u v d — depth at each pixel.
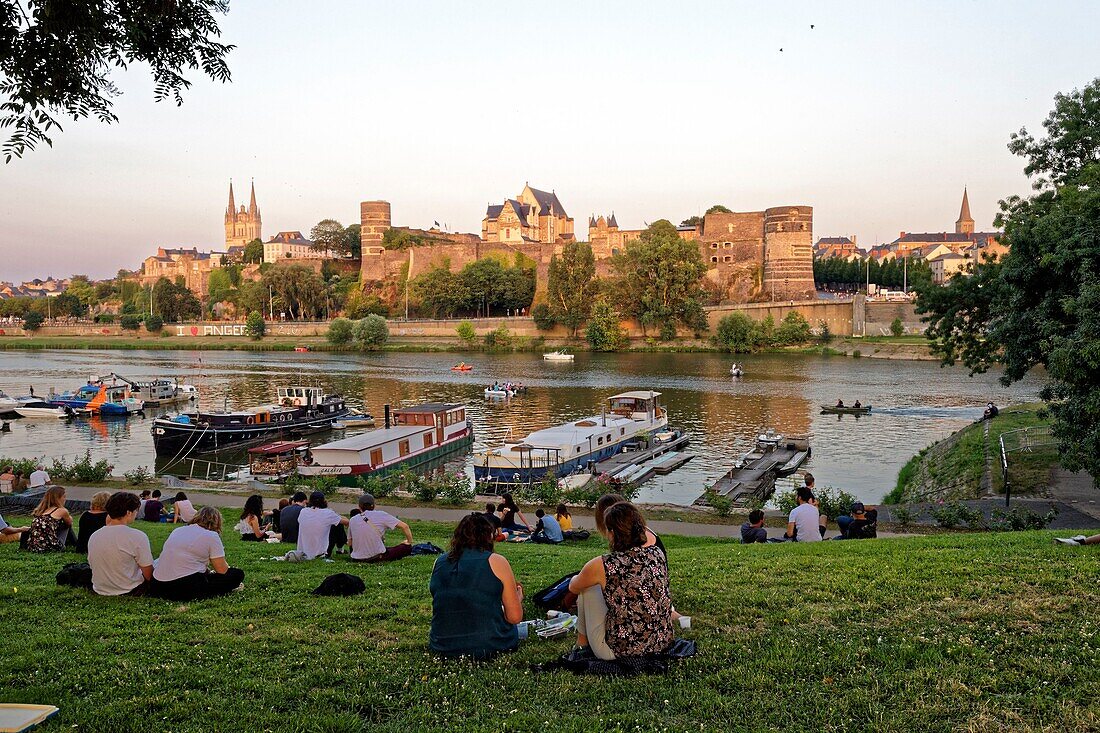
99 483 37.28
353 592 13.70
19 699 8.88
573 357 139.00
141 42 13.66
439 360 141.62
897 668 9.42
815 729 8.11
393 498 33.59
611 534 9.95
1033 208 36.41
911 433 65.00
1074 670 9.14
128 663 9.97
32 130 13.04
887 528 25.83
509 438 66.06
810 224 186.50
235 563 17.20
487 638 10.12
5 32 12.30
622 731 8.12
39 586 13.79
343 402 82.31
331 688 9.23
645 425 63.53
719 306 163.00
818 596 12.67
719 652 10.11
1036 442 39.66
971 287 37.62
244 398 94.62
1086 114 35.91
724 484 44.69
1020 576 13.32
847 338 150.12
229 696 9.07
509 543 21.80
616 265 170.50
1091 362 23.09
